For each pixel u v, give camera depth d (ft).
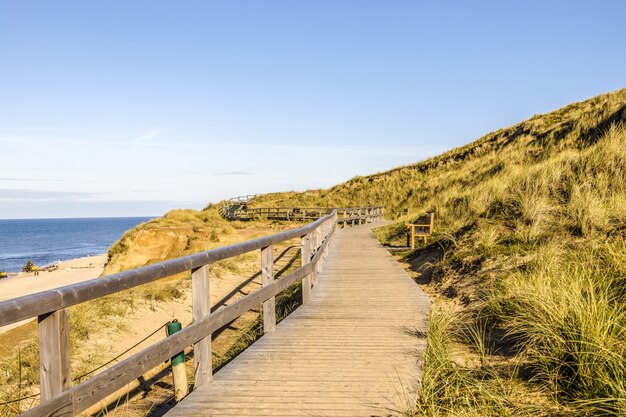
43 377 9.11
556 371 14.12
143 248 71.97
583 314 15.40
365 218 100.94
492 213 39.86
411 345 18.42
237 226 102.01
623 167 36.01
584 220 28.76
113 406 18.69
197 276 14.90
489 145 127.24
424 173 133.28
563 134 86.74
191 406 13.24
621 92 98.02
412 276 36.35
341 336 19.86
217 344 26.81
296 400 13.50
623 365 12.89
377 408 12.87
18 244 502.38
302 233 25.94
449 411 12.38
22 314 8.13
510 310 20.52
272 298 21.21
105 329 26.94
